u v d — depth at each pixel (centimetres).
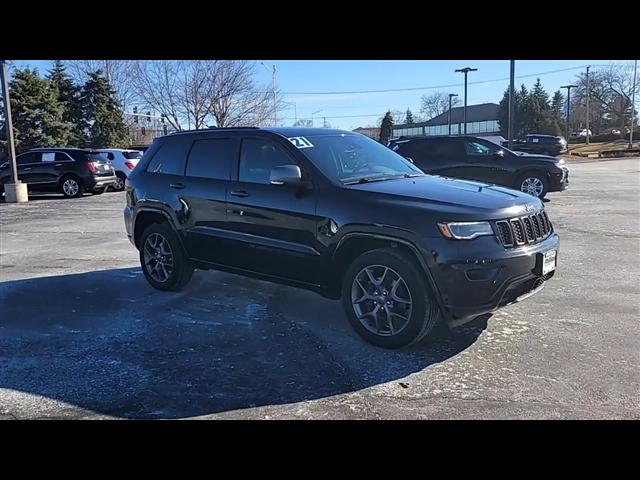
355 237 439
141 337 477
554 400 348
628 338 446
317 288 475
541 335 457
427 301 414
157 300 585
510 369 394
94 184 1845
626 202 1339
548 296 566
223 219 533
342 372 397
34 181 1820
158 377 395
